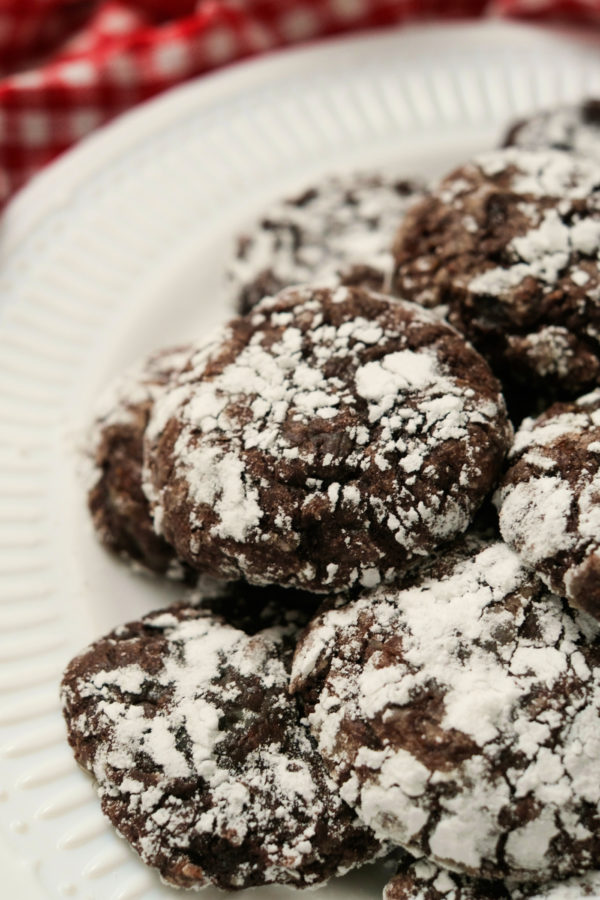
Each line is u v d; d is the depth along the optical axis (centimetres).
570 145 28
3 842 22
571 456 21
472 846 20
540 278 23
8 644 24
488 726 20
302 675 21
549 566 20
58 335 29
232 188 31
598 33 33
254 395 22
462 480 21
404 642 21
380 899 22
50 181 30
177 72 33
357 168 31
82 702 22
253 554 21
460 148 31
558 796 20
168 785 21
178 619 23
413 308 23
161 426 23
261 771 21
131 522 24
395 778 20
